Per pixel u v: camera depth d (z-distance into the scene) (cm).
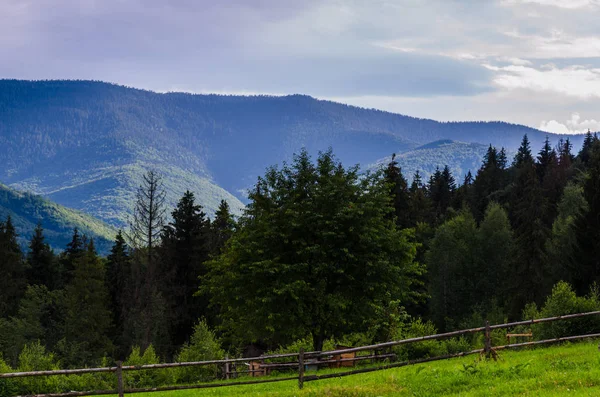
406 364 2231
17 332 7831
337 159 3894
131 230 6894
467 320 7488
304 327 3712
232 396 2120
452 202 12912
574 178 11256
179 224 7531
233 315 4028
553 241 7500
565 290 3022
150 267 7006
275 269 3447
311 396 1859
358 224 3609
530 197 8950
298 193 3716
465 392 1695
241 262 3675
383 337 3847
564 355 2233
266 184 3834
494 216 8406
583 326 2892
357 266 3647
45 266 10794
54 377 2969
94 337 8150
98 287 8569
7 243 9919
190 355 3800
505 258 8050
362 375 2448
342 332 3891
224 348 5675
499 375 1875
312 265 3606
